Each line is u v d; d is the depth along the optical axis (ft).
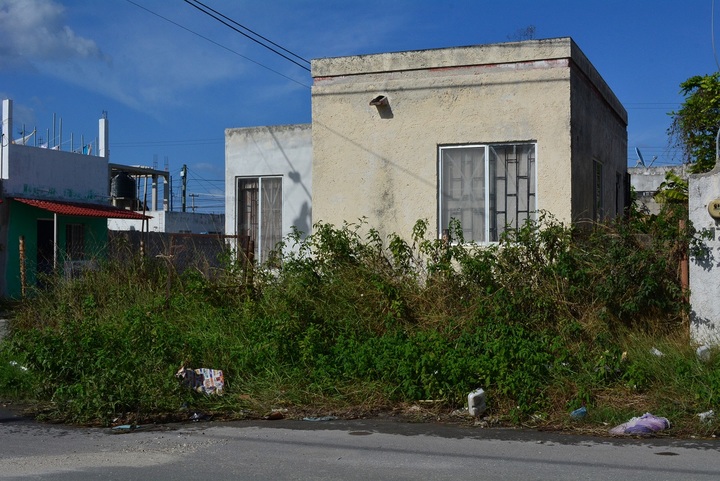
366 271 33.32
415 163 36.24
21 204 67.10
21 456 19.85
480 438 21.63
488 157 35.24
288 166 45.96
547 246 30.89
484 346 27.22
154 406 25.32
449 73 35.76
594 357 26.86
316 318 30.94
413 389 25.46
